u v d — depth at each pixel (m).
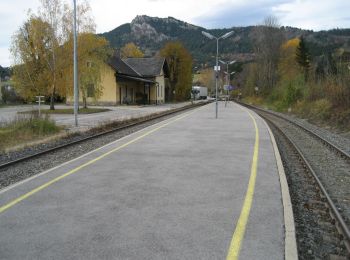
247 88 91.88
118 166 10.37
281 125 26.22
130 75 55.84
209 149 13.37
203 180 8.80
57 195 7.55
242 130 19.75
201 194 7.63
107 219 6.17
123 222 6.03
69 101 52.47
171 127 21.14
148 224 5.95
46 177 9.05
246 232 5.64
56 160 11.91
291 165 11.74
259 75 76.75
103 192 7.76
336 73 31.58
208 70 145.12
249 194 7.65
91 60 37.31
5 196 7.47
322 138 17.59
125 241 5.30
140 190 7.91
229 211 6.58
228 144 14.62
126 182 8.59
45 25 33.72
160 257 4.82
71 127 22.17
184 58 73.81
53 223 5.99
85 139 16.19
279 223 6.01
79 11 35.12
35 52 33.91
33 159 12.07
